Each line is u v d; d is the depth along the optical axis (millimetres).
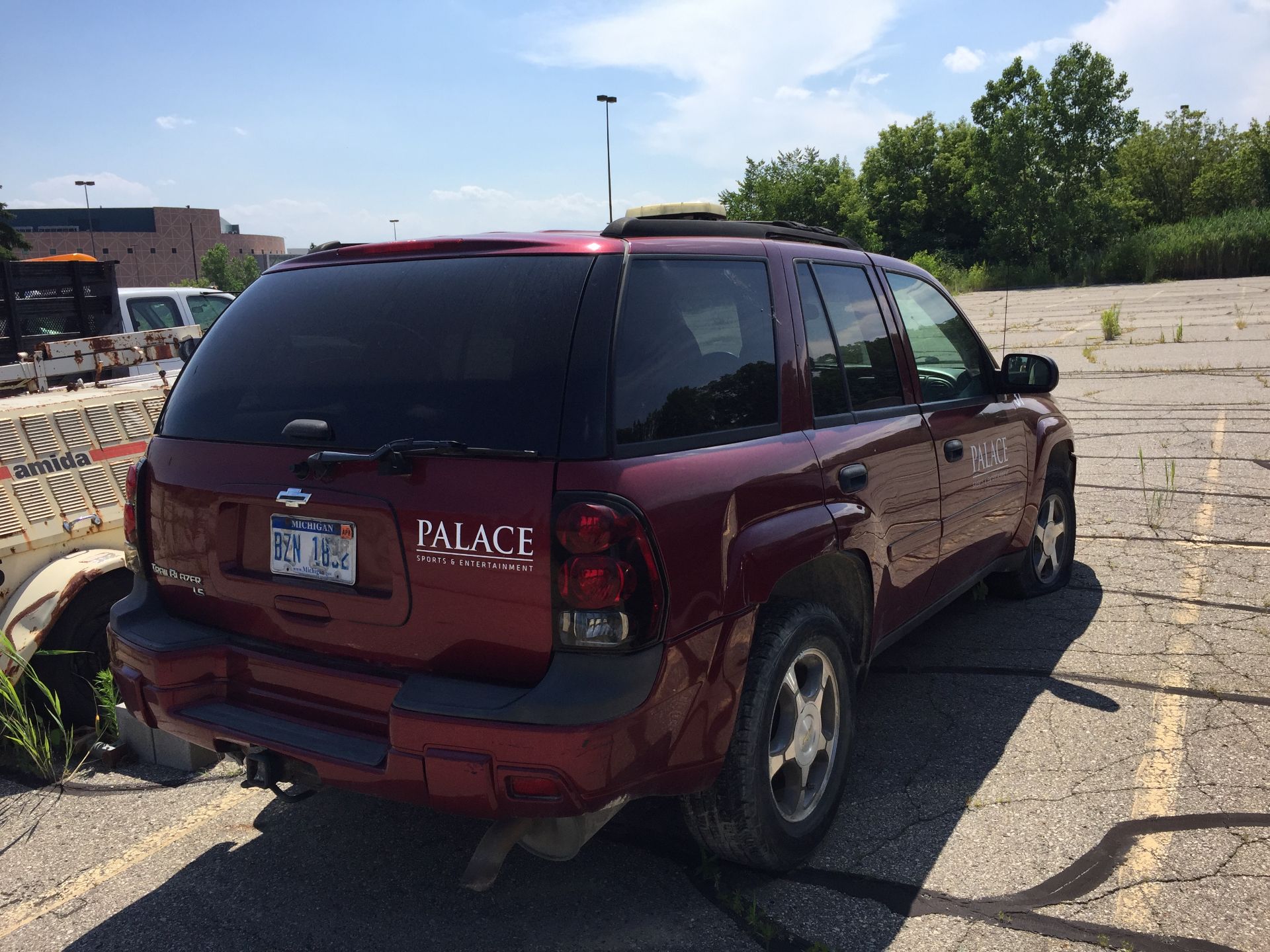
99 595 4301
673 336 2629
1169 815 3180
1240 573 5562
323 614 2611
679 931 2715
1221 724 3807
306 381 2764
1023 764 3582
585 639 2254
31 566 4191
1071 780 3443
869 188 62344
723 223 3111
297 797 2805
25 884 3123
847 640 3150
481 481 2342
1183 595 5254
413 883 3018
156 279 140125
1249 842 3006
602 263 2553
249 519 2770
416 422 2494
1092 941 2588
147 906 2959
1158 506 6875
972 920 2705
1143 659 4461
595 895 2906
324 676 2611
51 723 4266
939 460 3814
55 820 3564
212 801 3662
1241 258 38344
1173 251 39406
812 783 3088
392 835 3324
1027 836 3107
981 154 46000
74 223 139375
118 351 6086
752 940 2662
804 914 2766
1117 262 40562
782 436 2939
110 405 4723
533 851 2492
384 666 2543
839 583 3312
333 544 2584
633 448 2383
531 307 2520
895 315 3865
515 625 2318
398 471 2416
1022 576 5238
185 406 3027
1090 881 2854
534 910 2846
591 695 2232
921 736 3846
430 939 2727
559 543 2252
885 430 3465
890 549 3445
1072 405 11906
